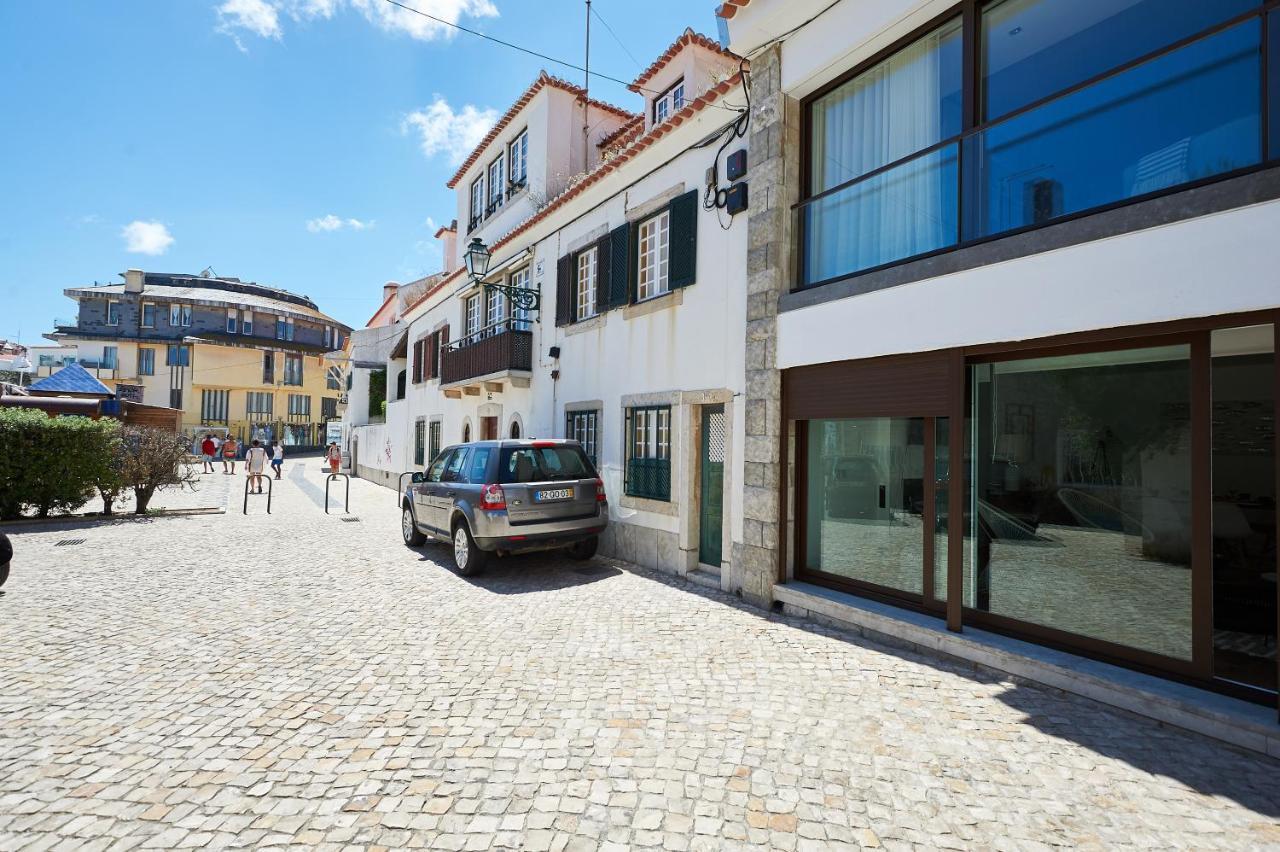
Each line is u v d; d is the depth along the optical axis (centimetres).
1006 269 430
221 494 1852
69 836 255
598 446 943
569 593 676
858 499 577
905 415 507
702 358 732
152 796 286
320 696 400
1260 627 389
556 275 1087
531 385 1155
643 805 279
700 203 747
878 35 533
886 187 557
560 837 256
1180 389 396
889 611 521
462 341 1477
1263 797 282
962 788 291
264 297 5691
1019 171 454
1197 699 346
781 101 626
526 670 446
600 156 1326
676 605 625
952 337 461
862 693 402
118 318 4788
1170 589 391
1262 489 397
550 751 328
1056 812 272
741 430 667
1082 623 434
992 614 474
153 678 430
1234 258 329
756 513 628
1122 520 418
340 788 293
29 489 1141
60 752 326
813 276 623
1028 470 472
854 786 293
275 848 249
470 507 745
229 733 349
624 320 885
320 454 4853
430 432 1764
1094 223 385
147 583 709
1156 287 357
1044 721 358
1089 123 421
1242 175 332
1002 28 470
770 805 278
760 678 429
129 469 1266
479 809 276
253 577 750
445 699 395
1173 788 290
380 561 859
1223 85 367
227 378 4866
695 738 342
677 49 1105
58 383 2012
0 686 413
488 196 1558
